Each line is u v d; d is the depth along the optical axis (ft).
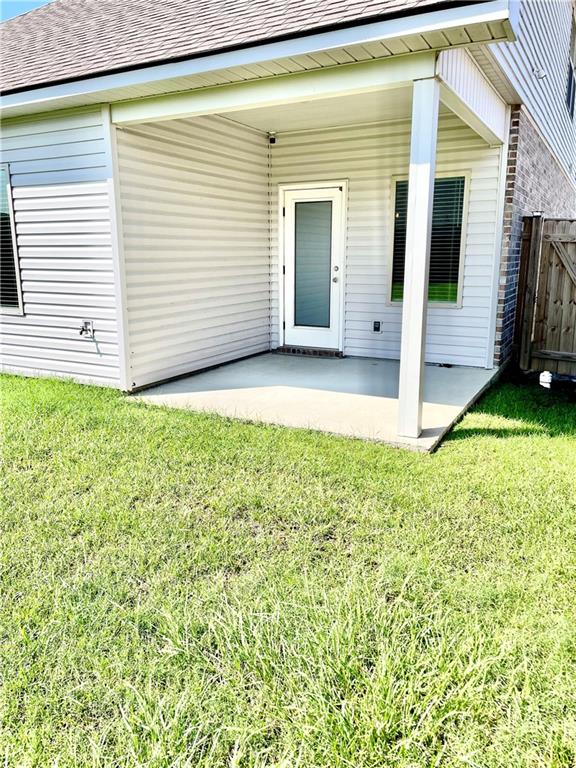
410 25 10.80
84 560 8.63
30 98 16.85
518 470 11.85
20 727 5.67
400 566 8.21
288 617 7.06
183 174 19.79
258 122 22.18
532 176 24.99
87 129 17.33
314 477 11.52
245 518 9.91
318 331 25.57
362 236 23.75
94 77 15.33
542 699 5.82
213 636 6.81
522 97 19.69
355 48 11.68
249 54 12.79
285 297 25.95
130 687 6.00
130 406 16.69
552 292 20.83
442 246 22.41
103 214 17.47
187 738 5.45
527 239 21.09
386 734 5.40
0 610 7.45
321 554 8.73
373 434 13.91
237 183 22.86
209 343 22.15
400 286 23.50
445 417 15.33
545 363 21.42
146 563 8.50
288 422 15.05
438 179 21.98
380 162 22.68
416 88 12.17
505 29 10.57
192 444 13.41
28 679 6.23
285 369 22.29
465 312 22.36
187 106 15.44
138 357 18.54
